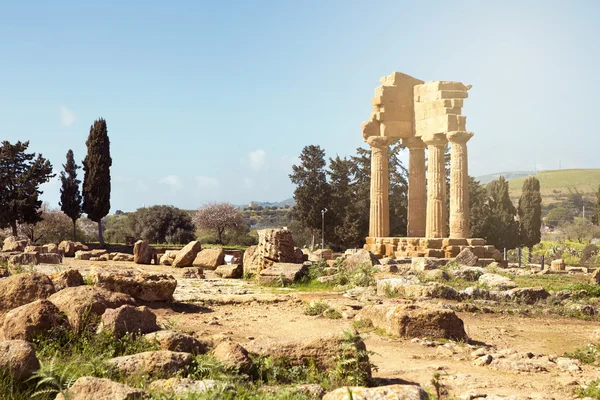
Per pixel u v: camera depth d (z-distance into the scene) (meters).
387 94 45.09
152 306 17.23
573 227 111.62
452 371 10.86
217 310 17.91
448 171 75.81
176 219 89.38
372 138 44.97
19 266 26.20
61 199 73.12
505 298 21.08
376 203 45.09
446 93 42.75
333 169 78.50
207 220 92.75
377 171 45.22
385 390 7.11
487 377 10.41
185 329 14.07
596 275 27.70
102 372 8.59
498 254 39.88
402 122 45.25
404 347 12.89
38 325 10.17
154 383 8.09
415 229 46.09
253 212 197.25
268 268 26.45
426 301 19.39
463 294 20.81
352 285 23.81
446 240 39.72
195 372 8.80
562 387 9.76
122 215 160.25
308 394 8.32
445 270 26.25
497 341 14.41
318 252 40.72
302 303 19.55
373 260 30.11
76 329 10.67
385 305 15.21
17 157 67.75
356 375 9.26
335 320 16.22
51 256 33.66
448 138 41.53
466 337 13.89
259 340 10.32
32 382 7.82
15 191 66.81
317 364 9.81
